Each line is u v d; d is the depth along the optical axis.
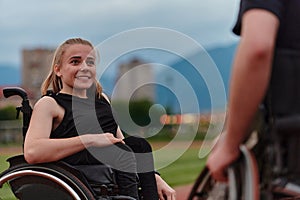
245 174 1.61
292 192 1.60
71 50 3.17
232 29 1.64
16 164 3.08
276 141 1.62
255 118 1.63
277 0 1.57
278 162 1.61
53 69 3.26
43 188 3.00
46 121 3.03
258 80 1.50
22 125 3.20
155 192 3.20
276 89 1.62
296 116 1.61
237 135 1.57
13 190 3.06
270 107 1.63
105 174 3.10
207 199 1.82
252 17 1.54
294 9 1.61
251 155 1.64
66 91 3.19
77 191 2.89
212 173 1.66
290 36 1.62
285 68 1.62
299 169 1.59
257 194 1.59
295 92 1.62
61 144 2.97
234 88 1.53
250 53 1.49
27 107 3.16
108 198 3.03
